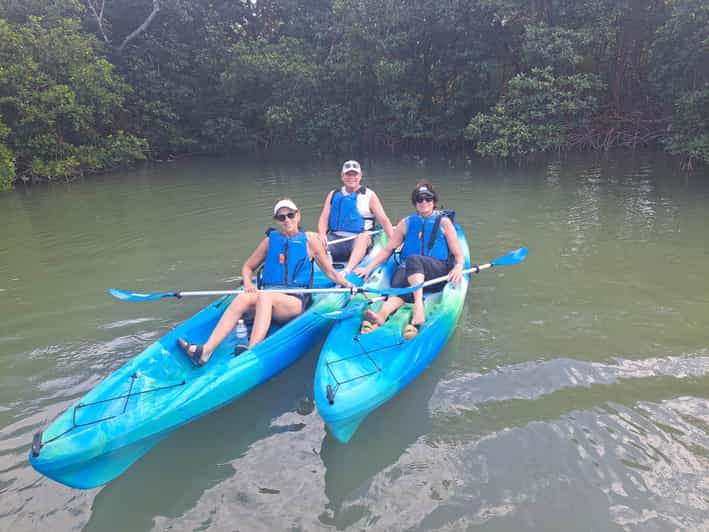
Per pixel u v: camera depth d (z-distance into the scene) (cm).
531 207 788
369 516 228
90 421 253
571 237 620
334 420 265
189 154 1891
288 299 361
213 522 228
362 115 1680
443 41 1521
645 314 410
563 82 1177
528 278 497
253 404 312
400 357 320
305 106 1658
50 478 234
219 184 1155
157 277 534
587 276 495
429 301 399
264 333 334
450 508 230
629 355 350
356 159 1547
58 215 873
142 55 1717
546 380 323
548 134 1202
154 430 262
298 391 325
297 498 240
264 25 1969
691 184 888
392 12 1420
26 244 686
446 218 409
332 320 388
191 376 316
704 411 287
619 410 290
